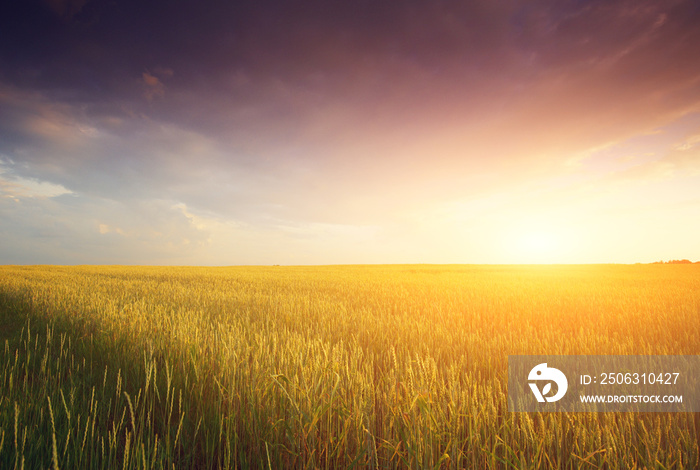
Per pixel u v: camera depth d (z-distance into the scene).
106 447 2.61
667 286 13.91
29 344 4.94
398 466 2.44
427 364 3.37
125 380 3.54
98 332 5.28
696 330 5.70
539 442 2.35
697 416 2.82
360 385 2.98
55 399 3.02
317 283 16.39
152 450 2.54
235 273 27.20
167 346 4.45
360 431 2.58
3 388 3.26
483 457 2.38
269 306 8.37
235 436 2.54
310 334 5.60
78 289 11.48
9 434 2.48
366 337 5.44
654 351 4.64
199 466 2.54
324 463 2.50
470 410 2.73
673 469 2.28
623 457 2.27
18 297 9.24
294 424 2.56
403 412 2.57
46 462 2.38
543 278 20.42
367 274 26.41
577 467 2.26
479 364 4.07
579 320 6.75
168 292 11.34
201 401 3.07
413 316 6.96
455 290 12.64
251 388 2.97
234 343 4.29
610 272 28.73
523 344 4.71
